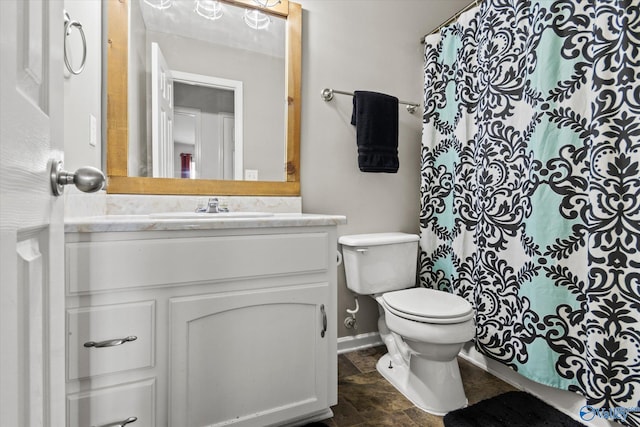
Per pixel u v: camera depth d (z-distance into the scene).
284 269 1.09
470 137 1.68
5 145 0.36
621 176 1.07
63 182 0.55
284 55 1.68
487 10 1.54
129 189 1.37
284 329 1.10
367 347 1.90
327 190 1.79
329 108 1.79
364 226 1.89
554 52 1.24
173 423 0.93
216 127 1.55
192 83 1.51
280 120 1.67
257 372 1.06
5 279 0.36
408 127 1.99
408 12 1.97
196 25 1.52
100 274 0.84
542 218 1.27
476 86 1.65
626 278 1.05
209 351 0.98
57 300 0.56
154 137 1.44
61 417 0.58
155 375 0.91
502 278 1.45
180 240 0.93
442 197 1.82
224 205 1.55
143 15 1.43
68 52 0.93
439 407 1.32
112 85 1.33
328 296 1.18
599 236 1.10
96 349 0.84
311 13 1.74
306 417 1.21
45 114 0.50
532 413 1.28
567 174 1.21
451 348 1.29
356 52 1.84
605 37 1.10
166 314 0.92
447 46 1.80
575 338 1.20
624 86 1.06
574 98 1.20
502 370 1.56
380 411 1.33
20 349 0.42
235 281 1.02
